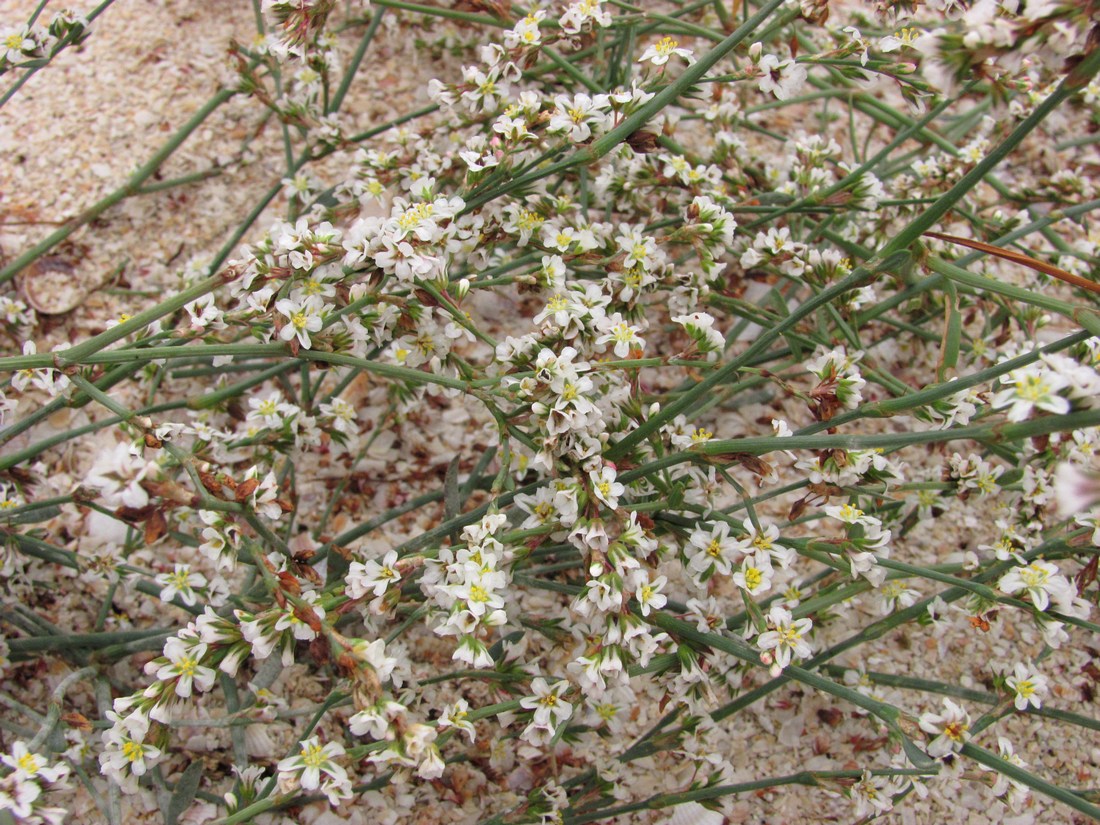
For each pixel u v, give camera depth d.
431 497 0.19
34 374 0.16
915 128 0.18
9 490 0.18
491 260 0.22
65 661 0.18
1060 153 0.27
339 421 0.18
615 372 0.16
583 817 0.16
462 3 0.19
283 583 0.13
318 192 0.22
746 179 0.21
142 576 0.18
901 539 0.21
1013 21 0.11
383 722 0.12
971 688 0.20
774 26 0.17
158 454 0.17
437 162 0.19
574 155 0.16
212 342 0.17
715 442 0.14
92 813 0.17
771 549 0.15
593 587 0.13
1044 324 0.20
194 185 0.24
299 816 0.17
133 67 0.25
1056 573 0.14
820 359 0.15
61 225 0.23
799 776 0.16
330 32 0.22
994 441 0.12
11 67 0.17
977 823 0.18
